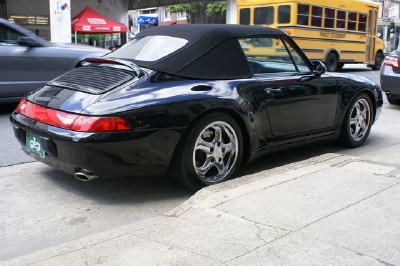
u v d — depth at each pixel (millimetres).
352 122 5961
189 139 4047
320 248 2881
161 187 4504
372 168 4633
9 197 4184
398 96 9430
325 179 4258
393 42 37000
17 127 4367
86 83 4141
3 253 3178
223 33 4617
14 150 5750
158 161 3932
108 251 2906
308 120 5219
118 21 23938
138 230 3230
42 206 4000
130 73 4117
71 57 8312
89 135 3605
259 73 4797
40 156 4109
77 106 3809
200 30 4594
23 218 3752
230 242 2980
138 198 4215
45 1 20578
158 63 4223
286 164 5289
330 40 16312
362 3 17969
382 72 9523
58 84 4355
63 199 4164
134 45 4801
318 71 5289
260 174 4445
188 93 4070
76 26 19000
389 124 7938
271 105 4727
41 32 20703
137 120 3727
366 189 3957
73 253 2893
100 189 4430
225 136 4395
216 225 3250
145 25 40656
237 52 4645
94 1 22547
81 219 3752
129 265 2721
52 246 3240
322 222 3270
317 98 5258
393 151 5672
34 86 7988
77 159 3727
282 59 5098
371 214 3410
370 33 19078
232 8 18016
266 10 15070
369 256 2779
